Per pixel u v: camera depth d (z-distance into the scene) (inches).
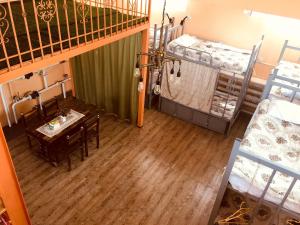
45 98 259.3
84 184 188.1
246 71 203.2
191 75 228.8
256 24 226.8
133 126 247.0
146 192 185.6
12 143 217.8
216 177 200.2
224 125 237.9
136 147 223.5
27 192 179.5
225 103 228.4
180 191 187.8
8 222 134.3
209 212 175.2
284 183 126.4
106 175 196.1
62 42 132.6
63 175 193.5
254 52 199.0
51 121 197.0
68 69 270.7
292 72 206.8
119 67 221.3
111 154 214.5
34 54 120.5
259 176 129.0
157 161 211.2
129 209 173.9
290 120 174.6
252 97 249.3
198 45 236.2
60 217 166.2
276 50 229.0
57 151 186.2
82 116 208.1
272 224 133.3
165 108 263.9
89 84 256.5
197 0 242.5
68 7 180.1
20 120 239.0
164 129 246.1
